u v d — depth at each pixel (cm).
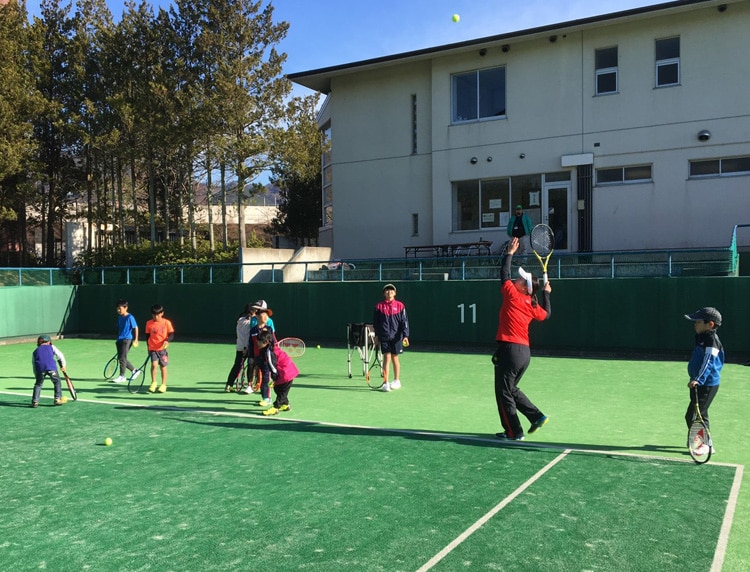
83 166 3791
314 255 2452
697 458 664
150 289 2448
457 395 1152
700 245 1931
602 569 423
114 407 1084
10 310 2406
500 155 2208
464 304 1828
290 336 2112
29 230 4078
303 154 2870
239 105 2711
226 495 598
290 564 445
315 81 2609
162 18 3006
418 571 427
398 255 2441
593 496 566
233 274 2328
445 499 569
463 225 2306
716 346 655
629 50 2011
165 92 2819
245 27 2898
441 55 2281
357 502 568
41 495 614
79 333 2633
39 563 460
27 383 1417
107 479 661
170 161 3344
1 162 2861
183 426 913
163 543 489
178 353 1948
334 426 888
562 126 2111
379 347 1306
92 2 3647
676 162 1955
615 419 912
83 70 3244
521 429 784
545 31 2073
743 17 1864
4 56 2973
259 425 908
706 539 468
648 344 1591
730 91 1884
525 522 508
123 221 3578
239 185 2828
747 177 1866
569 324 1680
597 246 2064
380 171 2473
